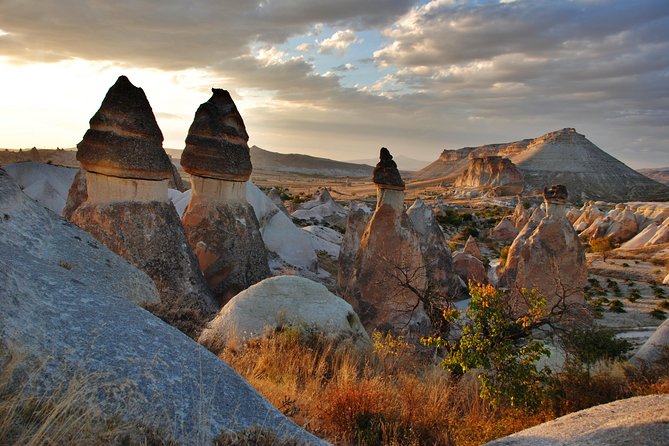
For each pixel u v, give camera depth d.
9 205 5.97
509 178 128.12
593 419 5.17
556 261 22.81
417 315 15.39
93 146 11.91
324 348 8.64
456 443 5.99
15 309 3.37
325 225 51.31
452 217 67.06
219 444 3.24
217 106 15.85
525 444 4.82
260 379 6.71
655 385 8.08
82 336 3.53
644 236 50.22
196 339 7.89
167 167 12.75
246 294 9.49
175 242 12.52
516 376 7.42
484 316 7.86
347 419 5.93
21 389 2.95
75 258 6.32
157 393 3.38
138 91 12.46
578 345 11.32
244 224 16.02
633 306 27.86
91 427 2.94
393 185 16.05
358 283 16.16
